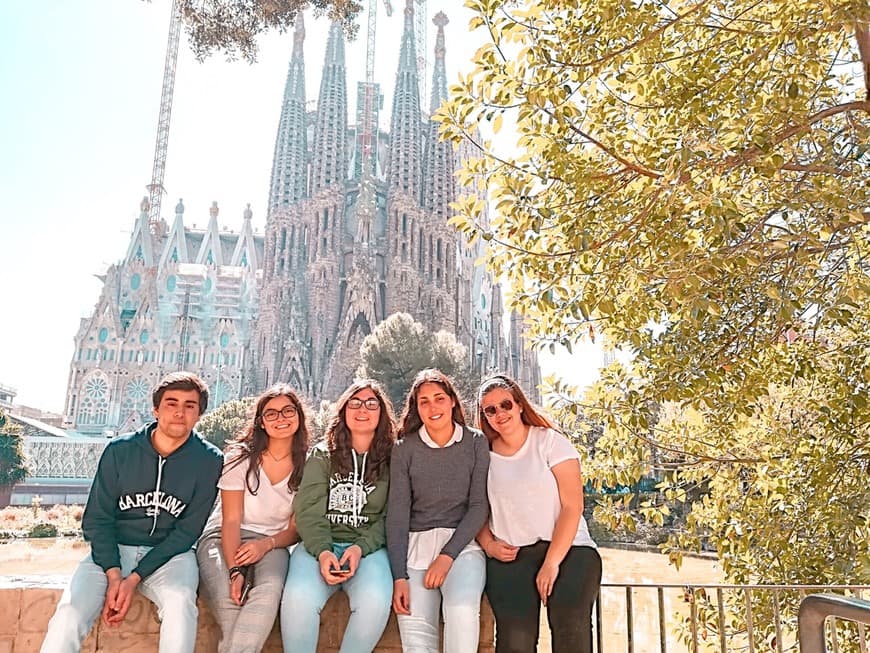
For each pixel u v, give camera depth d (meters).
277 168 119.81
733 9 5.83
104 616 3.72
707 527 8.57
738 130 5.15
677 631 8.14
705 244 6.00
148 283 132.75
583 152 6.57
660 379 6.31
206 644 4.16
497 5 5.48
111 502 4.04
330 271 112.81
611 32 5.47
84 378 126.88
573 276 6.23
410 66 120.94
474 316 135.50
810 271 5.63
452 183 119.50
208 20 13.59
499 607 3.85
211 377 131.25
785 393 8.13
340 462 4.22
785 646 7.72
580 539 4.04
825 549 7.47
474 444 4.22
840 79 7.06
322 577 3.91
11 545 52.00
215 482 4.17
